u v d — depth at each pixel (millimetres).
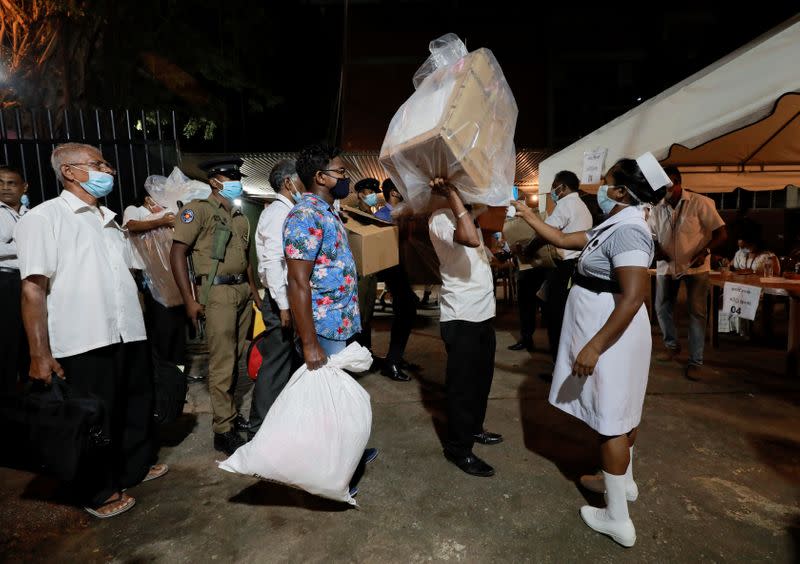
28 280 2082
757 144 5148
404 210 3018
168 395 2756
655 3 12320
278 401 2250
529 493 2525
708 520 2270
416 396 3992
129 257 2609
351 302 2412
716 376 4340
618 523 2102
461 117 2133
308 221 2174
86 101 6105
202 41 8984
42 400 2055
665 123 3352
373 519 2312
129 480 2598
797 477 2629
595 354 1979
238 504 2453
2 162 4242
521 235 5141
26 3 5559
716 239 4184
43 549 2121
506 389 4125
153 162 4633
